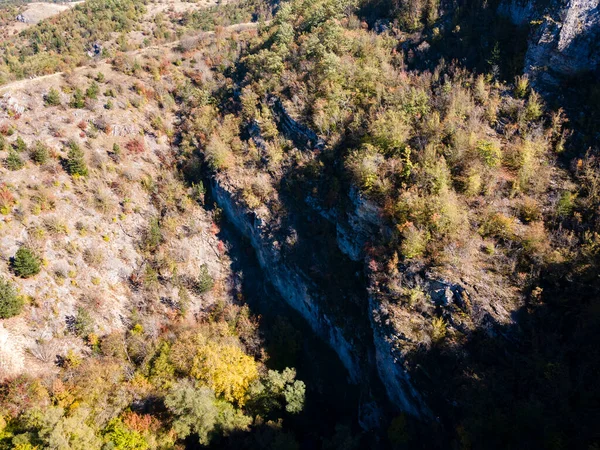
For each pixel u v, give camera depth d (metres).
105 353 49.22
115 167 69.81
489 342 36.12
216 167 69.00
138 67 91.00
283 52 75.38
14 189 57.81
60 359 47.84
